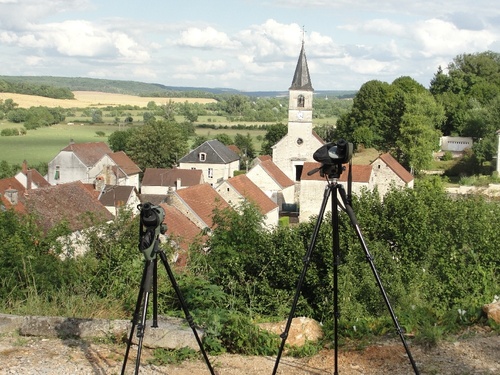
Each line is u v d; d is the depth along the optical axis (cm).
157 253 607
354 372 661
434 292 1320
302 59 6488
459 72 9675
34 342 745
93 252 1300
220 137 9931
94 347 729
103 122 15312
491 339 744
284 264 1658
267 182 5628
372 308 1334
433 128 6925
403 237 1747
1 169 6812
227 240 1717
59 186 3192
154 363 686
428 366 661
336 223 635
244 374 660
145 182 6756
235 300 1105
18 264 1152
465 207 1756
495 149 6353
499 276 1422
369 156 7500
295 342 736
